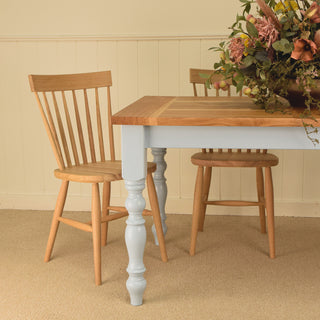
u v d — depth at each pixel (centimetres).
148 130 178
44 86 233
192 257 245
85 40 316
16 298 201
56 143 234
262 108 192
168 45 312
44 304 195
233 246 261
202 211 282
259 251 254
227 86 201
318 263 237
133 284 191
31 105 325
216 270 228
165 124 171
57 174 224
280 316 184
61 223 303
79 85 249
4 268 232
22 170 333
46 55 319
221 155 257
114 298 200
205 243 266
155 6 310
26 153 330
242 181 319
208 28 309
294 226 296
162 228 257
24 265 236
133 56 315
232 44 181
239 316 185
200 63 312
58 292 206
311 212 316
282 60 178
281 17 173
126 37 312
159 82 316
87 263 239
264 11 174
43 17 317
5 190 336
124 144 179
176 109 194
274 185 317
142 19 312
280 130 172
